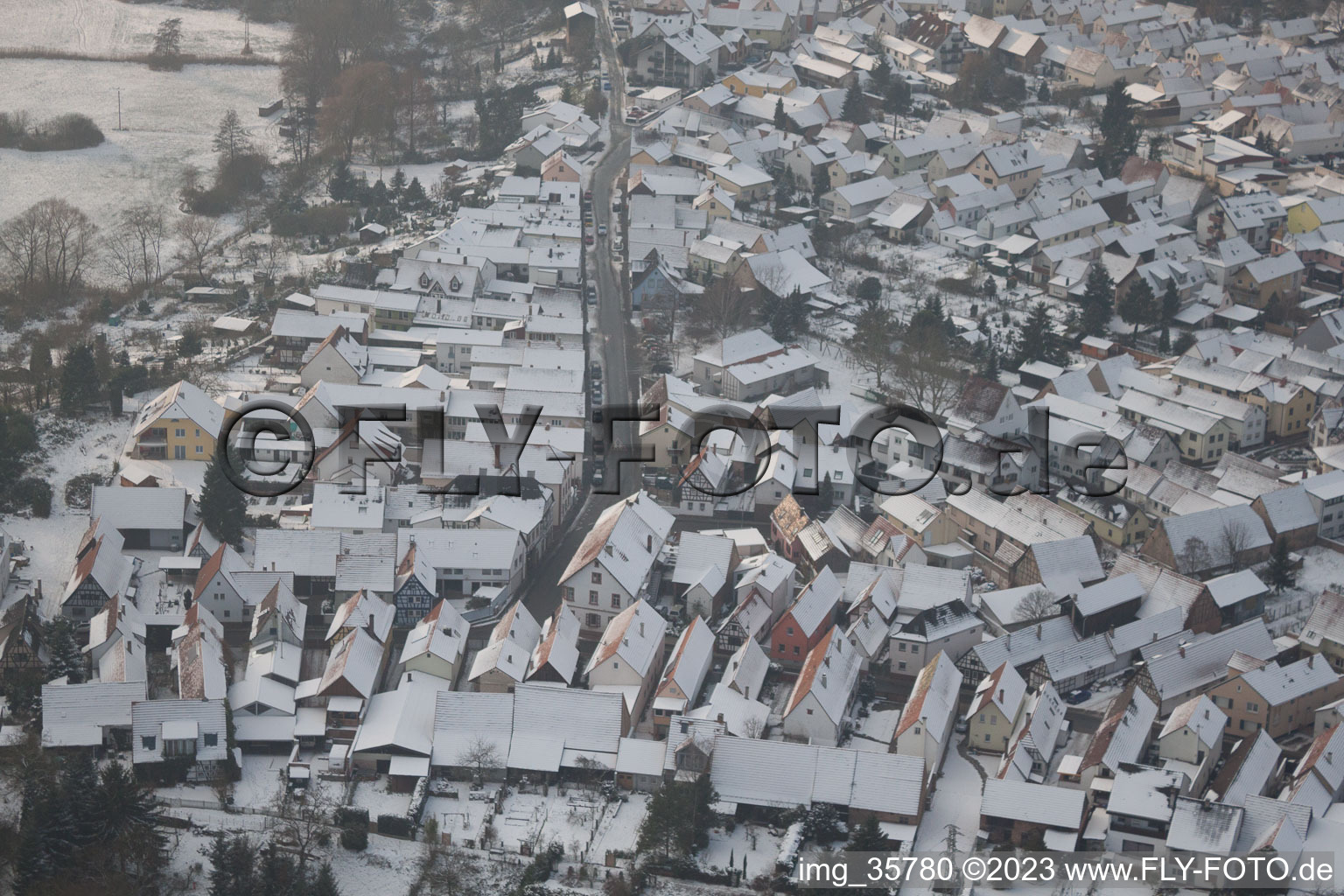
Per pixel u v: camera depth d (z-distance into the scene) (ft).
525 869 558.15
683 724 598.75
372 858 562.66
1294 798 573.74
